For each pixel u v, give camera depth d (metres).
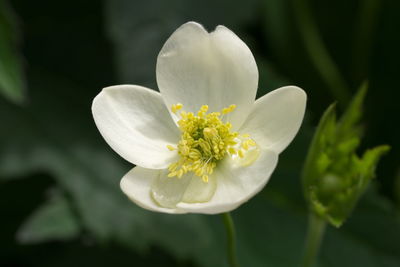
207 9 0.31
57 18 0.33
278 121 0.24
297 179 0.31
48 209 0.30
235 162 0.24
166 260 0.32
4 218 0.32
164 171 0.24
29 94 0.33
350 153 0.25
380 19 0.32
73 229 0.30
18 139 0.32
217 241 0.30
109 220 0.30
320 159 0.25
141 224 0.30
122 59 0.31
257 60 0.31
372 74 0.33
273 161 0.23
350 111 0.25
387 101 0.33
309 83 0.32
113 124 0.24
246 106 0.24
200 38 0.24
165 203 0.24
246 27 0.32
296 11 0.31
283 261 0.30
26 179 0.32
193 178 0.24
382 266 0.30
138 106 0.25
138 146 0.24
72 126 0.32
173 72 0.25
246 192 0.24
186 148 0.24
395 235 0.30
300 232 0.30
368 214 0.30
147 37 0.31
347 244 0.30
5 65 0.28
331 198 0.25
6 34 0.28
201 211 0.23
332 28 0.33
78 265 0.32
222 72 0.25
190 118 0.25
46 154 0.32
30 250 0.33
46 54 0.34
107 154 0.32
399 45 0.32
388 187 0.32
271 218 0.31
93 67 0.33
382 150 0.25
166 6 0.31
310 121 0.31
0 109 0.32
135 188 0.24
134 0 0.31
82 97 0.33
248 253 0.30
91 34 0.33
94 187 0.31
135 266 0.32
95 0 0.33
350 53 0.33
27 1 0.33
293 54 0.32
